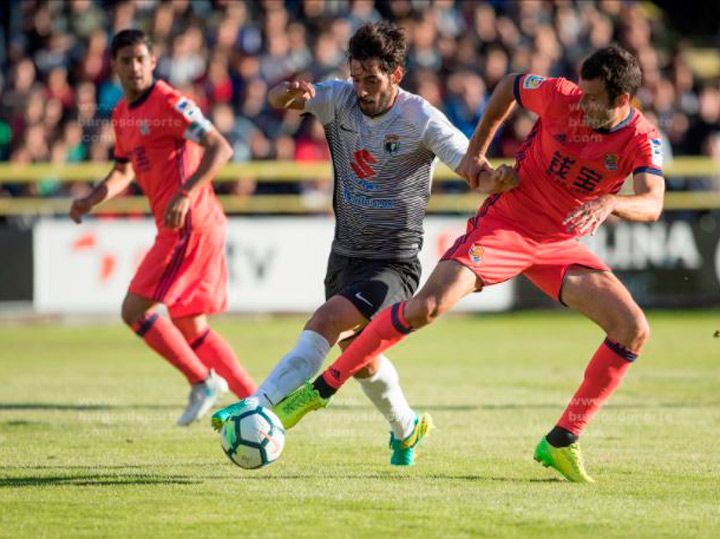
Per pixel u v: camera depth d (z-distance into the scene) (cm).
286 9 6975
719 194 6084
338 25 6675
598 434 2628
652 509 1873
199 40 6431
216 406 3128
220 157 2633
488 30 6975
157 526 1747
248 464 1997
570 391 3381
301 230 5712
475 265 2069
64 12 6806
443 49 6631
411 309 2016
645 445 2488
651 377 3703
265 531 1719
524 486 2055
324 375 2027
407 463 2253
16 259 5462
